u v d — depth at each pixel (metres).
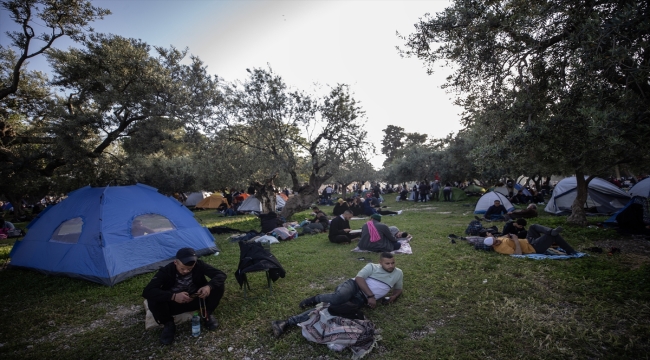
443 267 6.61
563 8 4.91
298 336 4.11
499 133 5.88
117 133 13.24
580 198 10.82
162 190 31.64
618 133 3.93
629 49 3.90
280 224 11.70
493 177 23.08
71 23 12.20
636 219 8.93
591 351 3.57
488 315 4.45
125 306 5.59
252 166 13.72
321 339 3.84
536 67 5.53
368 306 4.84
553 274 5.87
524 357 3.49
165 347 4.10
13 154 11.96
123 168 15.87
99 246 6.91
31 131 15.03
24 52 11.59
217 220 19.03
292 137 14.24
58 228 7.88
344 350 3.78
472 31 5.79
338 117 14.06
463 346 3.74
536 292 5.17
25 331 4.76
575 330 4.03
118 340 4.34
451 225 11.98
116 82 12.94
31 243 8.13
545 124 4.75
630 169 9.71
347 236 9.53
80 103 14.29
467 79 6.45
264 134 13.52
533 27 5.14
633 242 8.14
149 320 4.67
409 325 4.26
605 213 13.02
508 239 7.57
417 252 7.93
